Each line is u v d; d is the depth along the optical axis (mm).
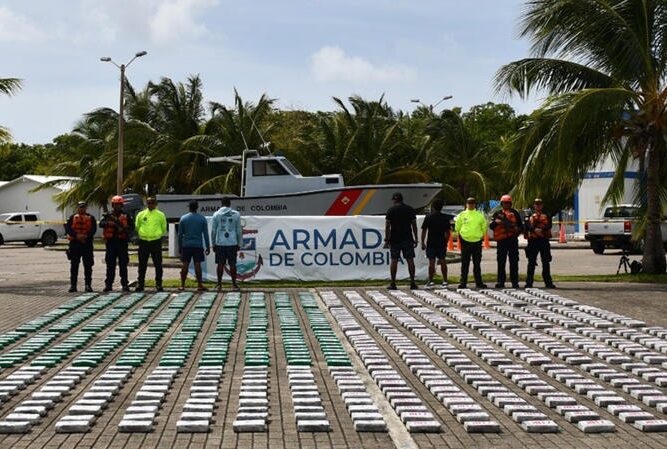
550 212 52375
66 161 56688
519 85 21297
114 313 14141
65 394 7980
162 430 6691
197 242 18281
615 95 19781
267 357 9773
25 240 49562
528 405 7328
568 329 12344
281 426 6812
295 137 45750
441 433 6609
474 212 18391
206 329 12484
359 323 12961
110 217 18312
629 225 33000
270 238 20141
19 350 10320
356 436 6531
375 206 27281
